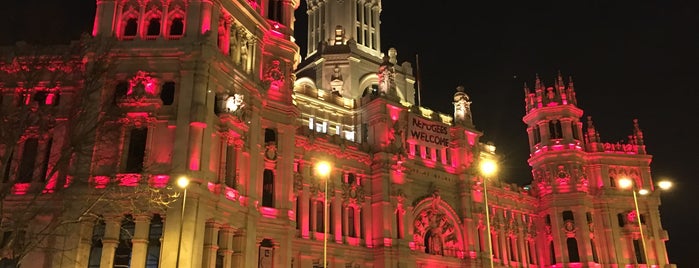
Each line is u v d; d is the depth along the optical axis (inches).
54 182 1769.2
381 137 2834.6
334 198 2647.6
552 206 3535.9
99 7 1927.9
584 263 3373.5
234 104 1955.0
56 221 1534.2
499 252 3304.6
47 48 1918.1
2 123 1459.2
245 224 1953.7
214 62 1883.6
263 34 2249.0
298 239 2438.5
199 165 1750.7
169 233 1651.1
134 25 1947.6
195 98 1807.3
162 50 1859.0
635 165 3737.7
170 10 1946.4
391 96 2962.6
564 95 3715.6
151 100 1788.9
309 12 3772.1
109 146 1753.2
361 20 3602.4
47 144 1867.6
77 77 1875.0
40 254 1664.6
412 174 2950.3
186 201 1686.8
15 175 1515.7
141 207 1691.7
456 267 2994.6
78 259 1638.8
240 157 1987.0
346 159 2743.6
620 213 3612.2
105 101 1707.7
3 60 1915.6
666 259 3528.5
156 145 1776.6
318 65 3307.1
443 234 3009.4
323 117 2910.9
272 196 2193.7
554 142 3646.7
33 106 1734.7
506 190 3457.2
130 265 1662.2
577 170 3565.5
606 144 3742.6
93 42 1822.1
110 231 1673.2
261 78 2224.4
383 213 2706.7
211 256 1750.7
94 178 1706.4
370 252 2684.5
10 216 1705.2
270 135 2258.9
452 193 3139.8
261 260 2064.5
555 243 3474.4
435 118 3218.5
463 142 3228.3
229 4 2053.4
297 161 2554.1
